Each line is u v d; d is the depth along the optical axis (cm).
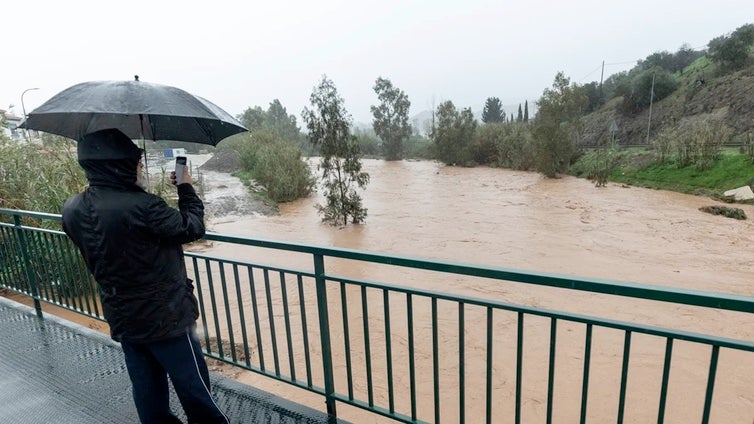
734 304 141
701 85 3200
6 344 354
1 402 280
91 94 178
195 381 205
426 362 591
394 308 763
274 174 2133
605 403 497
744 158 1911
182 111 184
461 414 218
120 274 176
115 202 170
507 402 504
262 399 278
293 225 1563
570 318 177
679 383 532
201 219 200
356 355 609
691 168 2114
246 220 1648
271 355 602
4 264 430
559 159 2644
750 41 3133
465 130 3550
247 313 755
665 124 3175
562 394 516
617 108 3750
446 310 753
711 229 1331
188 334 202
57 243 374
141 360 203
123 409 272
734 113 2672
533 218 1541
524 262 1057
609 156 2595
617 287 159
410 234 1371
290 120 5869
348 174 1616
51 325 388
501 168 3341
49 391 291
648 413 479
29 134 909
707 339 151
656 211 1606
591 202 1816
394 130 4538
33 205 761
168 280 187
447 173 3136
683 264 1016
